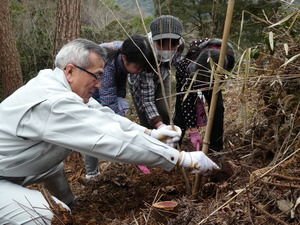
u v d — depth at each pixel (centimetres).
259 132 276
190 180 269
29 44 1337
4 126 212
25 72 1332
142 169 311
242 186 212
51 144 218
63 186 268
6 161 213
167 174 295
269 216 162
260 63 232
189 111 284
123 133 203
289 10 218
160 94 341
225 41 194
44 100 204
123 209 256
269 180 184
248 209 167
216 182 256
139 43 264
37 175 246
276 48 231
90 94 226
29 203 209
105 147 200
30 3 1407
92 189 288
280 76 206
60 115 200
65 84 215
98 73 218
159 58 278
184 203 203
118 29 1260
